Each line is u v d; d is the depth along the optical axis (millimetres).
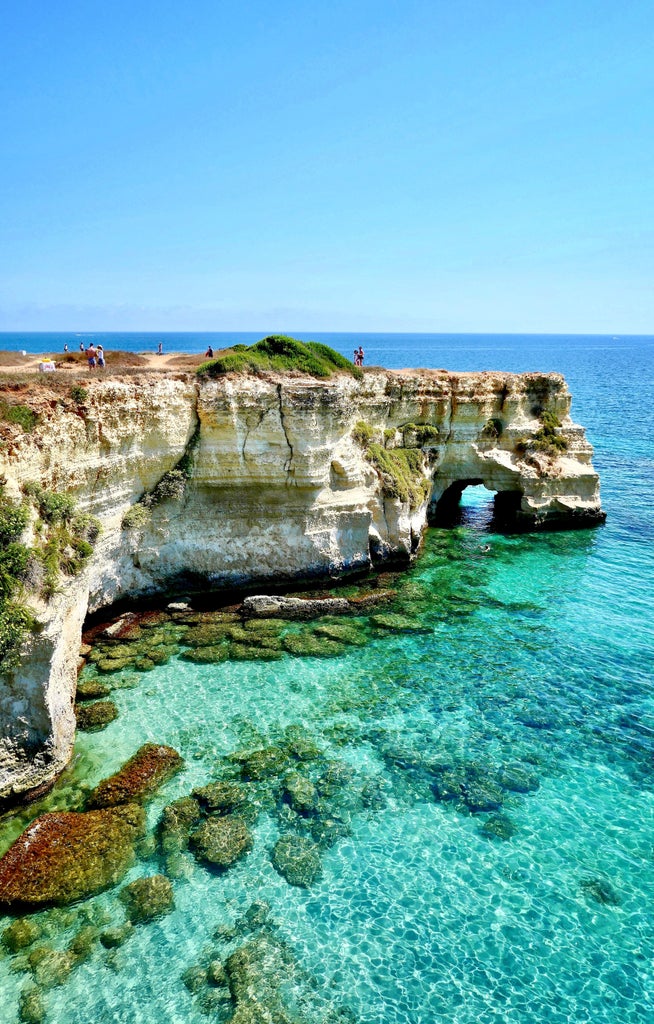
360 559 32219
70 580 18984
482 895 14484
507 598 30297
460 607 29125
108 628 25531
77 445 22750
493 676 23453
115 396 24703
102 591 25938
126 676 22594
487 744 19641
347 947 13242
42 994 12148
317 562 30938
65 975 12516
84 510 23891
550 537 40125
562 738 20016
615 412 96062
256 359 30766
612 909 14172
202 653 24172
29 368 32750
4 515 16328
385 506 33375
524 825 16500
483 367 174000
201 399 27828
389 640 25891
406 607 28844
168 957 12938
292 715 20766
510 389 42562
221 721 20312
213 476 28750
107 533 25469
